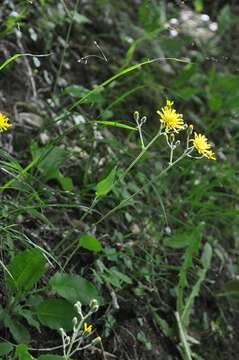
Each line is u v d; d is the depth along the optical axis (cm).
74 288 245
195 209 360
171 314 308
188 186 361
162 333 298
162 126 238
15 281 239
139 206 331
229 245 365
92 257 292
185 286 322
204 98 435
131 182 324
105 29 427
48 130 333
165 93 401
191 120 414
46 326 263
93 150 319
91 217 312
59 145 329
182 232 331
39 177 292
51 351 258
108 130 365
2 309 239
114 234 306
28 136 327
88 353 267
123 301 292
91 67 398
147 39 431
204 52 464
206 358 308
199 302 326
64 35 398
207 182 353
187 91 397
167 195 353
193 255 334
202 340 313
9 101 339
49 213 301
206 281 335
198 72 441
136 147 369
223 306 332
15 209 267
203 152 244
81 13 422
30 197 274
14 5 371
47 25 379
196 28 498
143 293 300
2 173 299
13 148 319
